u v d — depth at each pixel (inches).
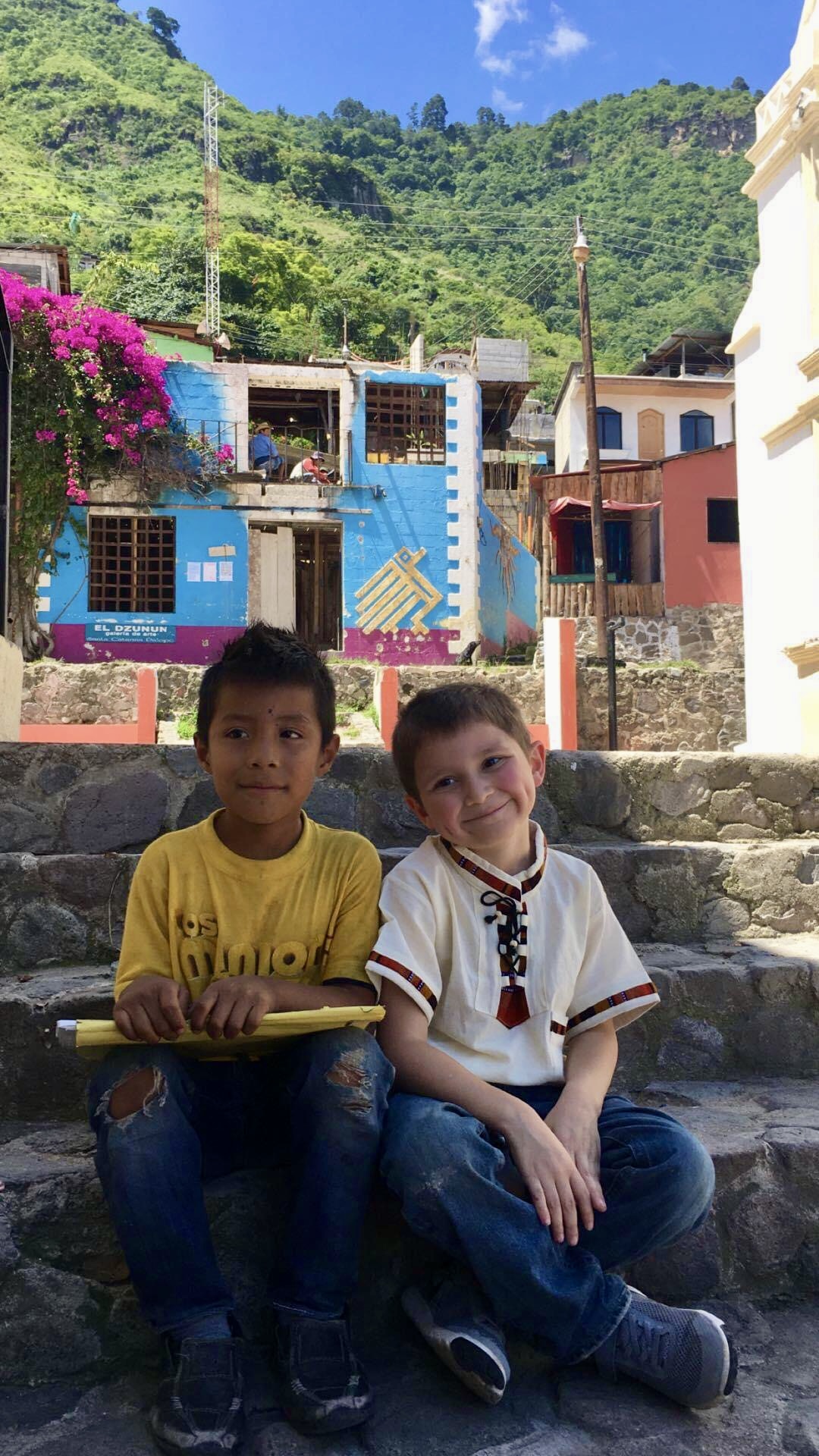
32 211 2380.7
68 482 586.2
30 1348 64.2
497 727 71.6
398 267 2770.7
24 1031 79.0
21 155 3065.9
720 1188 73.0
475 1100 63.3
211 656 629.3
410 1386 62.6
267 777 66.6
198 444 631.2
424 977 68.3
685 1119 81.2
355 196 3585.1
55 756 106.4
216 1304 59.7
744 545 224.2
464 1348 58.9
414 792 73.7
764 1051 93.2
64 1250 65.7
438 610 663.8
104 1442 56.4
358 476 662.5
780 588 203.0
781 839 120.2
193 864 69.9
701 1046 92.2
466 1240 59.5
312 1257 60.6
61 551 612.4
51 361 580.4
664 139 4970.5
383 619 656.4
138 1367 64.5
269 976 69.6
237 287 1542.8
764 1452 56.4
